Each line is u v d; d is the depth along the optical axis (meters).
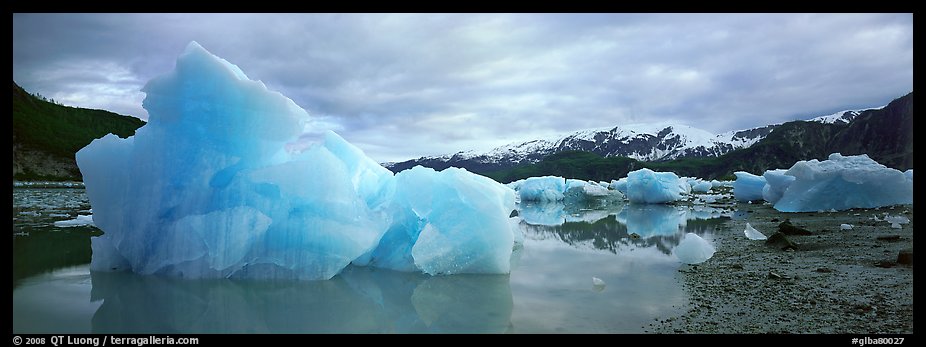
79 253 9.39
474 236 8.51
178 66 7.91
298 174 8.00
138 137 8.08
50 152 88.25
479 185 9.09
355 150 10.45
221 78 7.97
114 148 8.30
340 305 6.33
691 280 7.57
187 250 7.46
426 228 8.77
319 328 5.36
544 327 5.34
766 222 16.19
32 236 11.73
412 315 5.89
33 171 80.31
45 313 5.60
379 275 8.32
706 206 27.66
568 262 9.55
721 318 5.50
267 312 5.95
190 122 7.95
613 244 12.24
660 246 11.70
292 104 8.38
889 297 6.02
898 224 12.74
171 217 7.81
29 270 7.86
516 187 52.09
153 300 6.27
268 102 8.10
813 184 19.92
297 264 7.84
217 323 5.46
